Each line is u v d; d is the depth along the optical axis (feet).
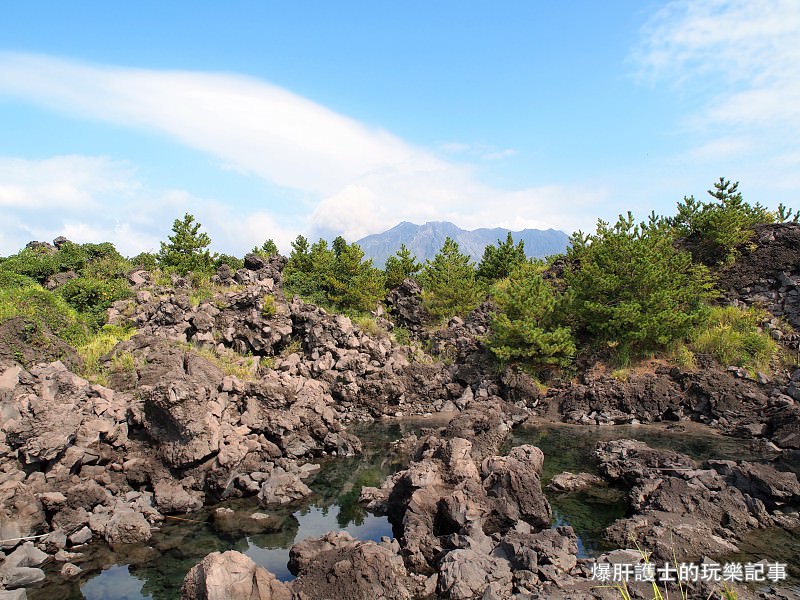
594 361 116.37
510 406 105.40
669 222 146.51
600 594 39.04
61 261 115.14
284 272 167.94
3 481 49.52
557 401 110.01
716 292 122.42
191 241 144.05
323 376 110.01
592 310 115.55
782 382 100.68
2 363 60.54
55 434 53.98
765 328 114.32
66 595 41.91
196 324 100.32
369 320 137.08
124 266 120.98
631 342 114.11
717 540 48.21
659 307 110.32
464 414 78.38
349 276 161.89
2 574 43.21
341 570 41.16
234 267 158.10
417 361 127.95
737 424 92.89
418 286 164.55
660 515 52.31
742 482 58.39
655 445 83.41
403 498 55.31
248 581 36.55
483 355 122.72
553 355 117.08
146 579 44.37
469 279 159.94
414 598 41.34
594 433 93.30
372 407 108.88
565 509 58.65
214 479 61.82
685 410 102.89
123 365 76.07
